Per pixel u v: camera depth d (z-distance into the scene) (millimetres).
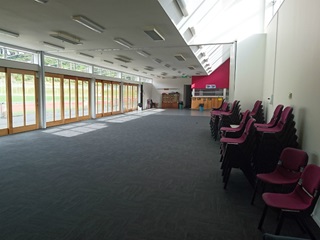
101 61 10445
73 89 10180
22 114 7598
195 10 5312
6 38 6176
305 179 2117
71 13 4309
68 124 9609
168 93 20422
